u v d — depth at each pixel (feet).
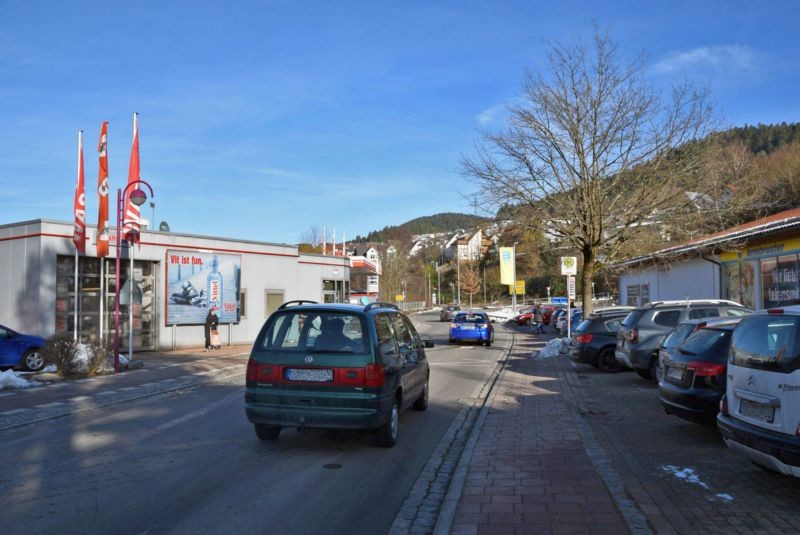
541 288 258.16
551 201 63.52
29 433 28.53
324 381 23.84
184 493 19.04
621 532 15.29
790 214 73.92
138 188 51.11
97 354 51.47
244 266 86.63
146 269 75.15
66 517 16.81
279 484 20.15
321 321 24.97
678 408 25.20
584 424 29.35
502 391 41.65
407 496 19.21
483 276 301.22
